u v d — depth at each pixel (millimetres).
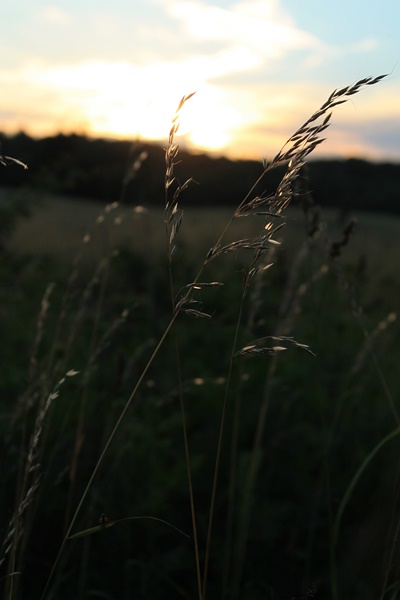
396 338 4367
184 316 4977
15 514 1291
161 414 3449
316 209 2082
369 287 4836
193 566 2588
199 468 3057
